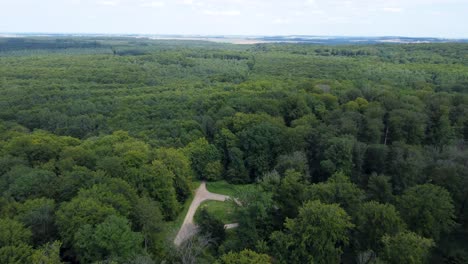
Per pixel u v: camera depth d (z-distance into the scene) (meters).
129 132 103.62
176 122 106.00
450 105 95.25
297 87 130.62
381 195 60.31
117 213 47.94
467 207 58.62
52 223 47.94
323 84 129.38
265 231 55.12
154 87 165.38
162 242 54.12
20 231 42.19
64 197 54.28
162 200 63.28
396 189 65.81
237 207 56.41
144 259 41.94
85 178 56.53
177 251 49.00
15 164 67.81
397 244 44.06
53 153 76.50
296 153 75.88
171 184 66.25
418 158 68.19
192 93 146.62
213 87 156.50
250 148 85.44
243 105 107.69
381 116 90.94
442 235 56.19
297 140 82.69
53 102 140.25
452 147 75.56
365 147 75.38
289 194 58.16
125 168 64.88
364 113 93.06
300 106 101.19
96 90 157.88
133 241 44.22
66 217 45.53
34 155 74.56
